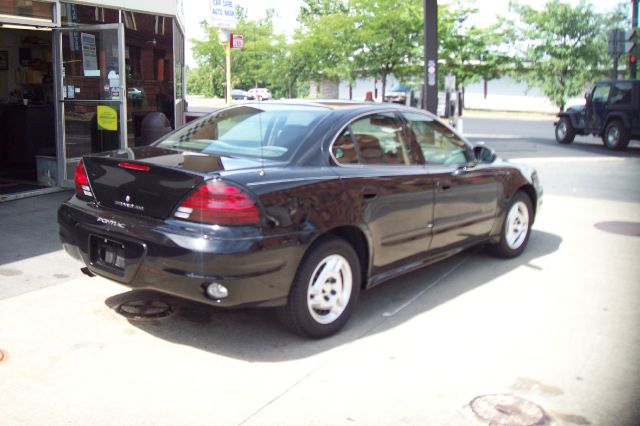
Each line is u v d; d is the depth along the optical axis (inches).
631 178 498.3
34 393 142.4
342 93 1556.3
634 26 781.9
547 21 1299.2
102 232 167.2
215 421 133.6
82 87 360.5
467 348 172.4
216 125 200.4
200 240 150.5
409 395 146.3
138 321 183.8
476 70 1013.2
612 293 220.1
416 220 200.8
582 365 162.9
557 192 429.7
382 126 200.2
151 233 156.6
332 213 169.6
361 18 863.7
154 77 454.3
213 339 173.8
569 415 138.4
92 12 386.9
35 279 215.8
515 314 198.5
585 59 1294.3
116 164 169.8
